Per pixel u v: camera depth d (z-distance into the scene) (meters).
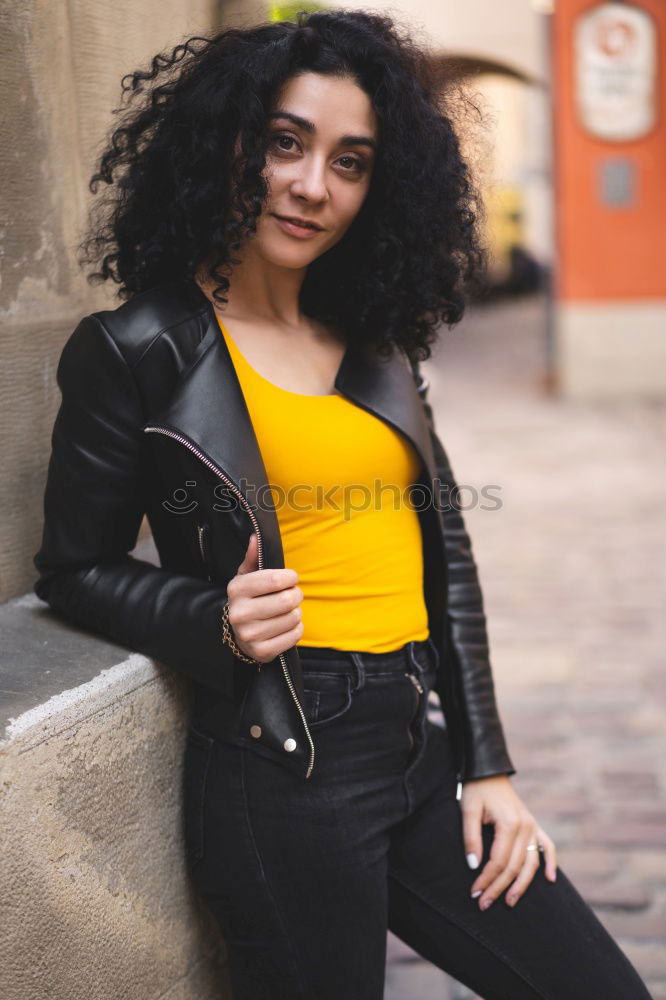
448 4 10.12
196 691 1.50
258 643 1.27
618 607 4.60
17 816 1.21
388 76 1.38
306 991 1.41
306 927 1.40
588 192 9.18
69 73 1.67
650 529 5.66
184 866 1.52
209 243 1.39
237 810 1.40
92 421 1.35
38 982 1.25
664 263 9.21
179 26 1.99
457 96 1.66
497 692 3.78
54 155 1.64
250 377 1.42
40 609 1.56
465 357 11.96
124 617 1.39
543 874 1.53
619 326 9.33
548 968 1.48
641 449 7.46
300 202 1.39
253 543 1.29
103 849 1.35
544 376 10.52
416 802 1.50
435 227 1.55
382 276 1.53
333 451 1.42
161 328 1.35
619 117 9.04
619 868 2.74
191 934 1.55
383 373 1.51
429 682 1.54
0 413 1.56
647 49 8.95
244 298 1.49
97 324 1.34
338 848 1.39
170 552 1.49
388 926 1.57
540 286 17.78
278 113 1.35
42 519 1.67
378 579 1.46
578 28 8.96
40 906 1.25
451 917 1.51
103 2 1.75
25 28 1.56
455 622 1.64
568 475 6.84
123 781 1.38
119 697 1.36
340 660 1.42
